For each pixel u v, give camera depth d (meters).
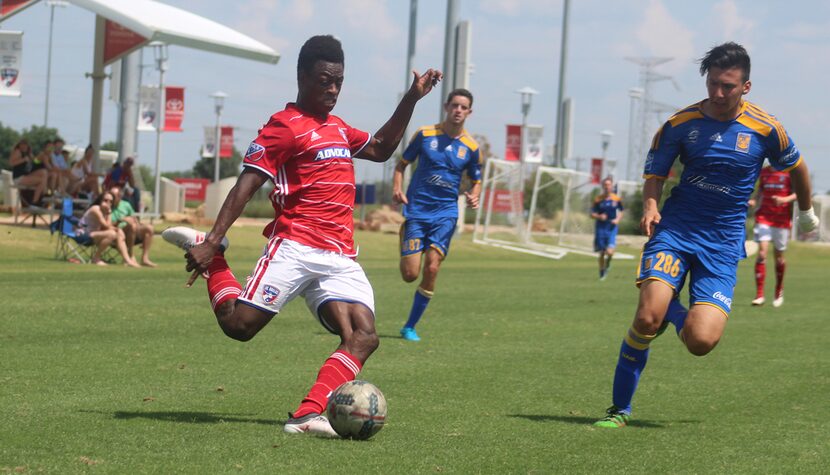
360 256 38.97
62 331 13.95
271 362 11.99
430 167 15.31
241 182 7.74
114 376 10.52
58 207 33.97
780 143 8.84
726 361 13.62
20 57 32.50
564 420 9.05
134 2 34.66
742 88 8.63
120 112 49.75
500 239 54.47
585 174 56.56
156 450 7.04
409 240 15.16
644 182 9.05
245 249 36.53
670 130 8.91
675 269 8.74
